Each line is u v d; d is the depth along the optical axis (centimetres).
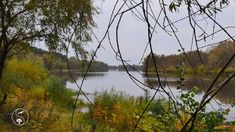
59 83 2603
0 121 1236
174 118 496
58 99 2392
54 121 1398
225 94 2161
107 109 1641
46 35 1261
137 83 151
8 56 1480
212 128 484
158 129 521
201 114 478
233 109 1744
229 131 496
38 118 1377
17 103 1530
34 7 1309
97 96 1920
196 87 464
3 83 2039
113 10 154
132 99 1792
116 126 1407
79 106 2342
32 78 2741
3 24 1369
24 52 1440
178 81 448
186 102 467
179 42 155
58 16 919
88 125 1389
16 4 1359
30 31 1370
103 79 8688
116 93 1947
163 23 152
